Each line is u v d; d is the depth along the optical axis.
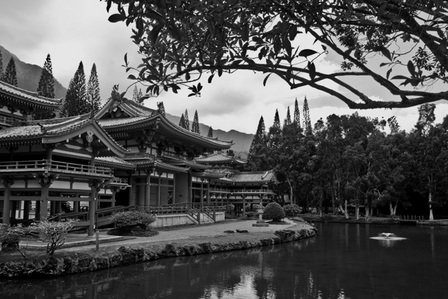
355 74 3.33
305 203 91.25
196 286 17.34
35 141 24.11
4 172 23.62
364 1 3.26
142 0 3.34
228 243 29.08
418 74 3.13
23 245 21.20
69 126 26.02
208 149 59.78
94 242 24.20
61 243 21.08
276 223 52.31
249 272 21.00
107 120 45.72
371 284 18.67
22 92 33.56
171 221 42.19
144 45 4.40
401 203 78.81
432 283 19.06
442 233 50.34
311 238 41.47
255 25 3.86
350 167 76.44
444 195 72.12
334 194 82.69
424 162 72.94
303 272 21.41
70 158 27.23
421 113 80.94
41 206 23.55
